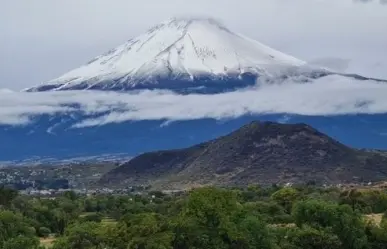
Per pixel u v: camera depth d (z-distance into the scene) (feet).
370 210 655.76
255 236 421.59
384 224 476.13
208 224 416.26
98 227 444.14
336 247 440.86
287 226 497.87
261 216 482.28
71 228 457.68
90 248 417.28
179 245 409.08
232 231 410.52
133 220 435.53
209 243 407.64
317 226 457.27
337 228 458.50
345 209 470.39
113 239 418.31
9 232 515.50
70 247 426.10
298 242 440.45
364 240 459.73
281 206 636.89
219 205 419.74
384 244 467.93
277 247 429.79
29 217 643.86
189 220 413.18
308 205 470.39
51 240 557.33
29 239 454.40
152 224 411.13
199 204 418.10
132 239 403.54
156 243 394.32
